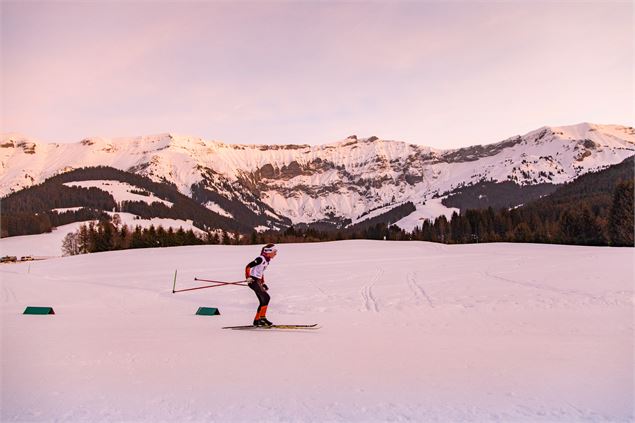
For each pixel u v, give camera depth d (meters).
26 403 5.01
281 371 6.41
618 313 13.34
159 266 40.06
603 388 5.46
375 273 28.95
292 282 25.58
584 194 150.25
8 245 157.62
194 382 5.84
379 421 4.51
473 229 133.75
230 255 49.78
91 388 5.58
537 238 86.62
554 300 16.09
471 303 16.45
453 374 6.19
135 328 11.16
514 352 7.73
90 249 99.31
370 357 7.36
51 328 11.08
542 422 4.45
